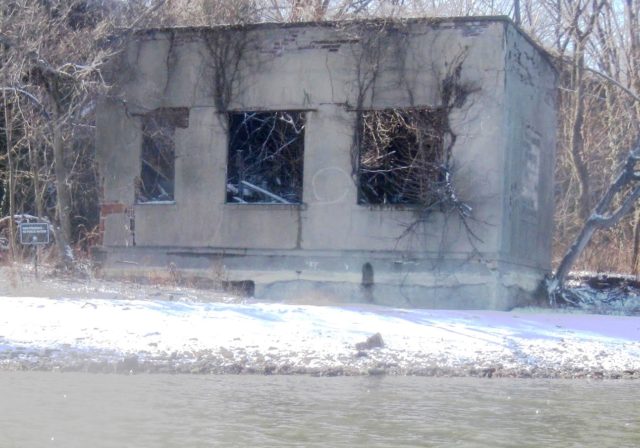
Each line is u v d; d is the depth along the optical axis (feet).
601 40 99.30
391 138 67.10
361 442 25.93
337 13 86.99
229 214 67.21
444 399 34.35
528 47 68.33
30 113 73.15
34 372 39.37
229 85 67.67
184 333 46.68
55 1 72.08
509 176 63.67
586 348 48.08
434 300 62.59
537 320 55.57
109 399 32.48
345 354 44.04
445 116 63.10
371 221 64.13
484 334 49.88
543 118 72.95
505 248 62.90
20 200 83.97
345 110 65.21
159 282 66.13
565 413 31.86
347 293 64.39
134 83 69.72
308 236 65.46
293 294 65.36
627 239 100.58
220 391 34.83
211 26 67.97
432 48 63.52
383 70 64.49
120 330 46.75
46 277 63.52
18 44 66.59
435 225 62.80
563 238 100.58
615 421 30.40
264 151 70.59
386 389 36.52
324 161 65.46
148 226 69.10
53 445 24.67
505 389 37.65
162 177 70.95
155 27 69.92
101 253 70.13
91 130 79.05
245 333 47.14
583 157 101.14
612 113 102.73
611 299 75.15
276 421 28.86
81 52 68.28
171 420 28.66
